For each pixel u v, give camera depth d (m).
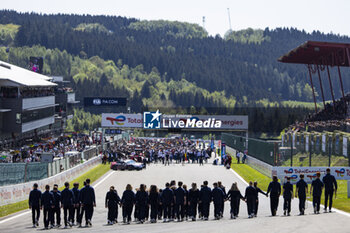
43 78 119.88
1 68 99.25
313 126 73.69
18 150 66.56
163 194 23.47
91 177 51.62
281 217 22.42
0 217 26.36
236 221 21.38
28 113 88.06
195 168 62.84
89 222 22.25
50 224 22.06
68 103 141.88
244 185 43.97
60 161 46.72
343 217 21.42
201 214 24.52
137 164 59.31
